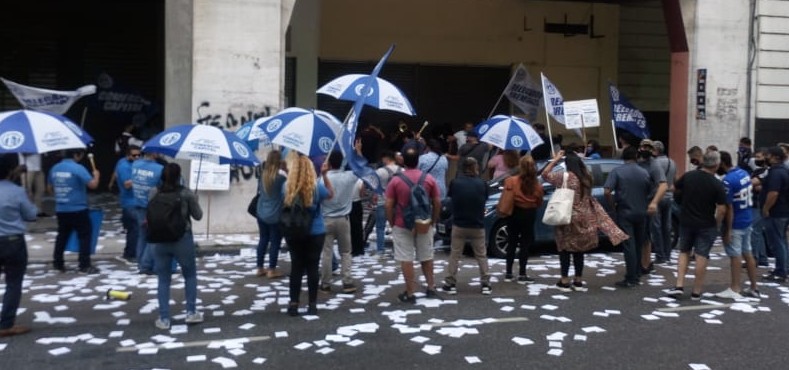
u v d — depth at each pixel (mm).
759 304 9336
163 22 19453
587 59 21656
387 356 6996
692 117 16672
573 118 13859
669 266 11820
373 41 19969
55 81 19109
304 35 18938
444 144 19016
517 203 10281
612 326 8172
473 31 20750
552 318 8430
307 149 9047
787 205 10688
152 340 7445
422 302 9148
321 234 8492
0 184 7562
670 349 7332
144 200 10422
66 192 10469
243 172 13609
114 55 19438
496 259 12070
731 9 16734
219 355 6969
